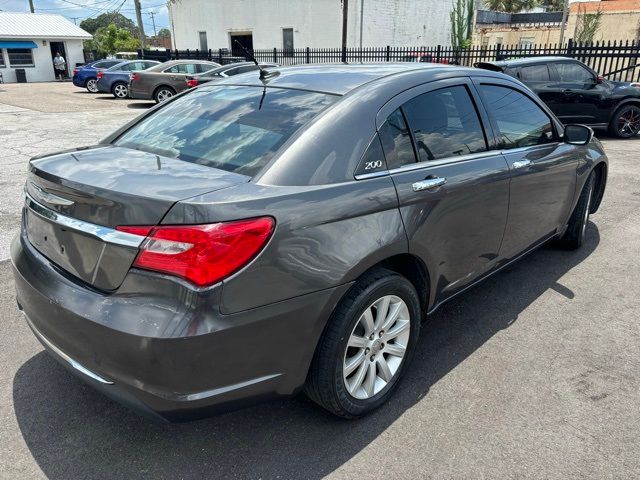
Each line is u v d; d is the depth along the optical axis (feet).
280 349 7.06
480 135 10.59
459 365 10.07
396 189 8.27
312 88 9.17
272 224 6.73
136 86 56.39
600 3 86.07
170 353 6.26
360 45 91.56
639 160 29.73
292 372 7.34
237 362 6.72
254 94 9.57
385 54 82.48
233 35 107.76
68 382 9.46
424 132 9.29
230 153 7.95
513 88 12.07
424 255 8.89
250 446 7.99
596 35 85.61
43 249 7.90
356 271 7.55
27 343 10.71
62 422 8.45
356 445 8.01
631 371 9.87
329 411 8.26
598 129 42.16
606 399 9.05
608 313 12.11
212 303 6.34
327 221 7.29
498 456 7.76
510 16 118.73
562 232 14.78
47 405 8.84
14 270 8.27
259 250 6.61
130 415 8.65
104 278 6.81
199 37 113.80
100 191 6.72
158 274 6.37
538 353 10.48
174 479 7.37
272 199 6.87
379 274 8.14
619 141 36.86
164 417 6.66
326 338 7.63
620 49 50.21
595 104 36.91
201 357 6.38
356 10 90.17
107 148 9.07
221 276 6.36
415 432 8.27
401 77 9.41
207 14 110.11
